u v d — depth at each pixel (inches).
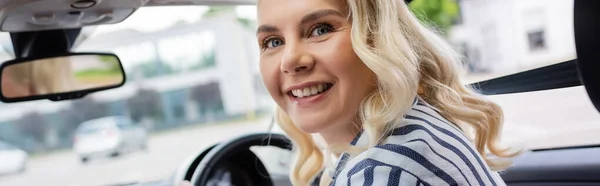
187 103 296.0
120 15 80.7
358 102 53.1
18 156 251.0
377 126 49.9
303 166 70.6
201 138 217.0
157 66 300.2
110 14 79.1
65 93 90.7
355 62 52.1
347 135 56.4
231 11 99.6
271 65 55.8
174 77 300.2
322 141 69.3
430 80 56.9
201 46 253.4
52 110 280.5
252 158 101.6
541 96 90.8
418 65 53.7
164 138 257.1
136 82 303.4
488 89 93.5
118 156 238.5
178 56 294.7
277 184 103.1
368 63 50.1
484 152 62.3
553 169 93.4
